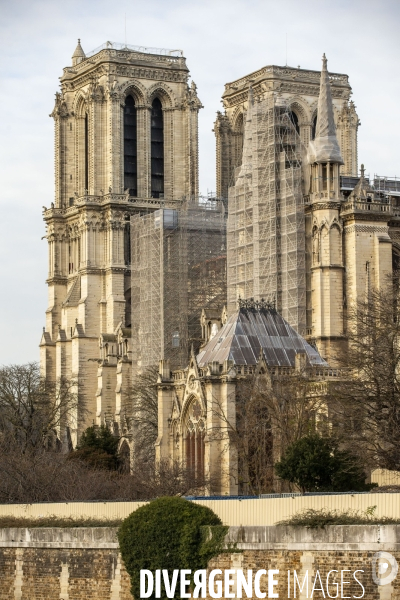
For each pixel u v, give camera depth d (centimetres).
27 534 15162
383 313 18475
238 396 19462
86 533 14588
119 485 19288
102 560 14400
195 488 18925
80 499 18100
